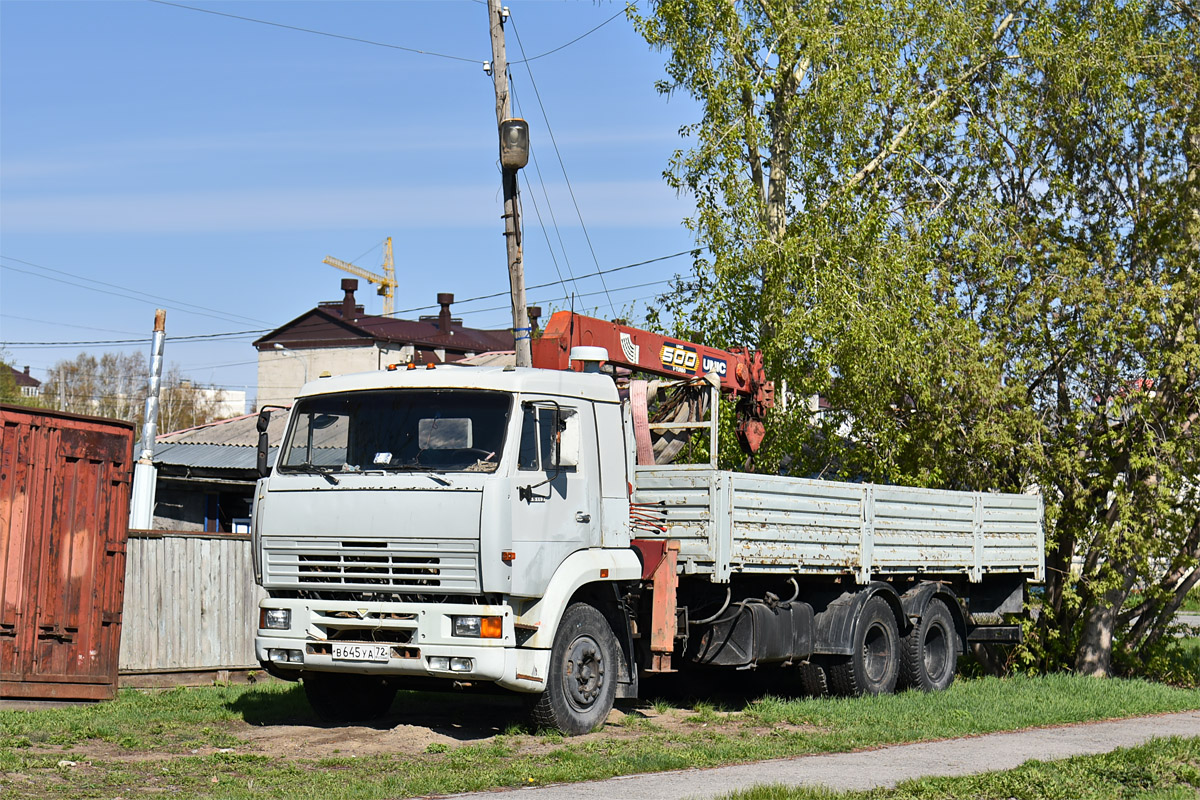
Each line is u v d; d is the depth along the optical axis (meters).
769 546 12.23
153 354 18.44
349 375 10.69
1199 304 16.59
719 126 18.06
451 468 9.95
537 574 10.04
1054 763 9.34
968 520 15.55
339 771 8.82
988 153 18.36
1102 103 17.48
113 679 12.23
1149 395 16.59
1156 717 13.20
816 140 18.08
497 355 43.41
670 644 11.34
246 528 27.59
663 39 18.39
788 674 14.22
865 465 17.77
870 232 17.83
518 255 16.73
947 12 18.83
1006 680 15.88
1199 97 16.78
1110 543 16.52
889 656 13.91
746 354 15.37
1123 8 17.72
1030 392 17.56
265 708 11.85
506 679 9.78
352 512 10.05
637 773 8.88
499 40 17.66
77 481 12.01
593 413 11.01
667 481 12.09
